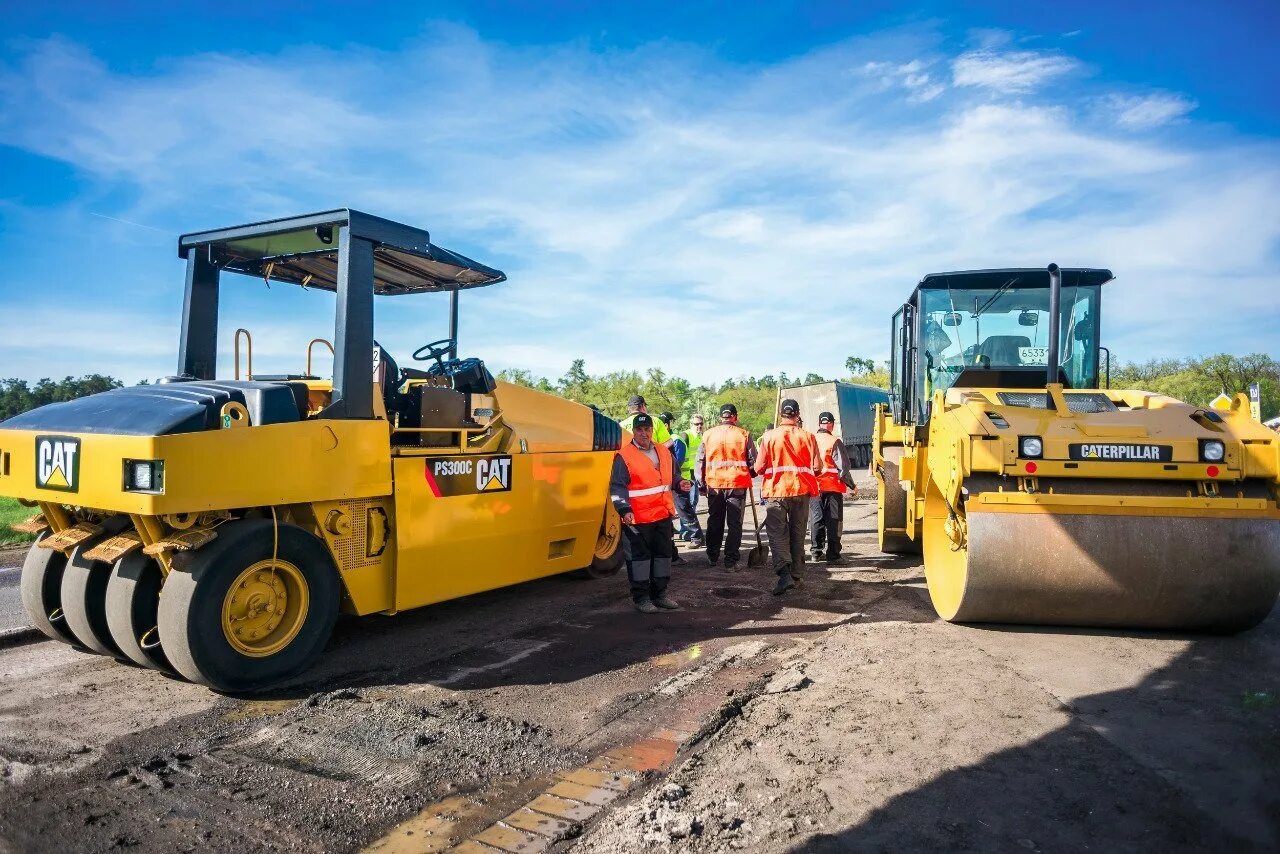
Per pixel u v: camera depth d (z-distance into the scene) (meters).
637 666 5.00
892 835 2.84
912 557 8.91
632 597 6.54
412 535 5.40
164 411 4.41
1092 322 7.54
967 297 7.73
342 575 5.09
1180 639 5.21
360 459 5.05
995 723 3.80
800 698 4.23
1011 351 7.66
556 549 6.91
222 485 4.34
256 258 5.91
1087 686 4.29
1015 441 5.12
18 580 7.43
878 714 3.95
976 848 2.75
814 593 7.04
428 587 5.58
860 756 3.48
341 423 4.95
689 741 3.77
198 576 4.33
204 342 5.85
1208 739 3.59
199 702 4.41
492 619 6.19
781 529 7.04
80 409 4.88
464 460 5.80
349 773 3.52
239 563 4.47
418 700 4.41
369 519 5.26
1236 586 4.91
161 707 4.34
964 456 5.19
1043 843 2.78
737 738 3.73
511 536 6.25
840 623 5.94
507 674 4.86
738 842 2.83
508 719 4.10
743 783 3.28
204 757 3.70
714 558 8.57
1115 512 5.01
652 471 6.43
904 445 8.14
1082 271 7.50
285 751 3.75
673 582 7.59
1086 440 5.08
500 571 6.20
